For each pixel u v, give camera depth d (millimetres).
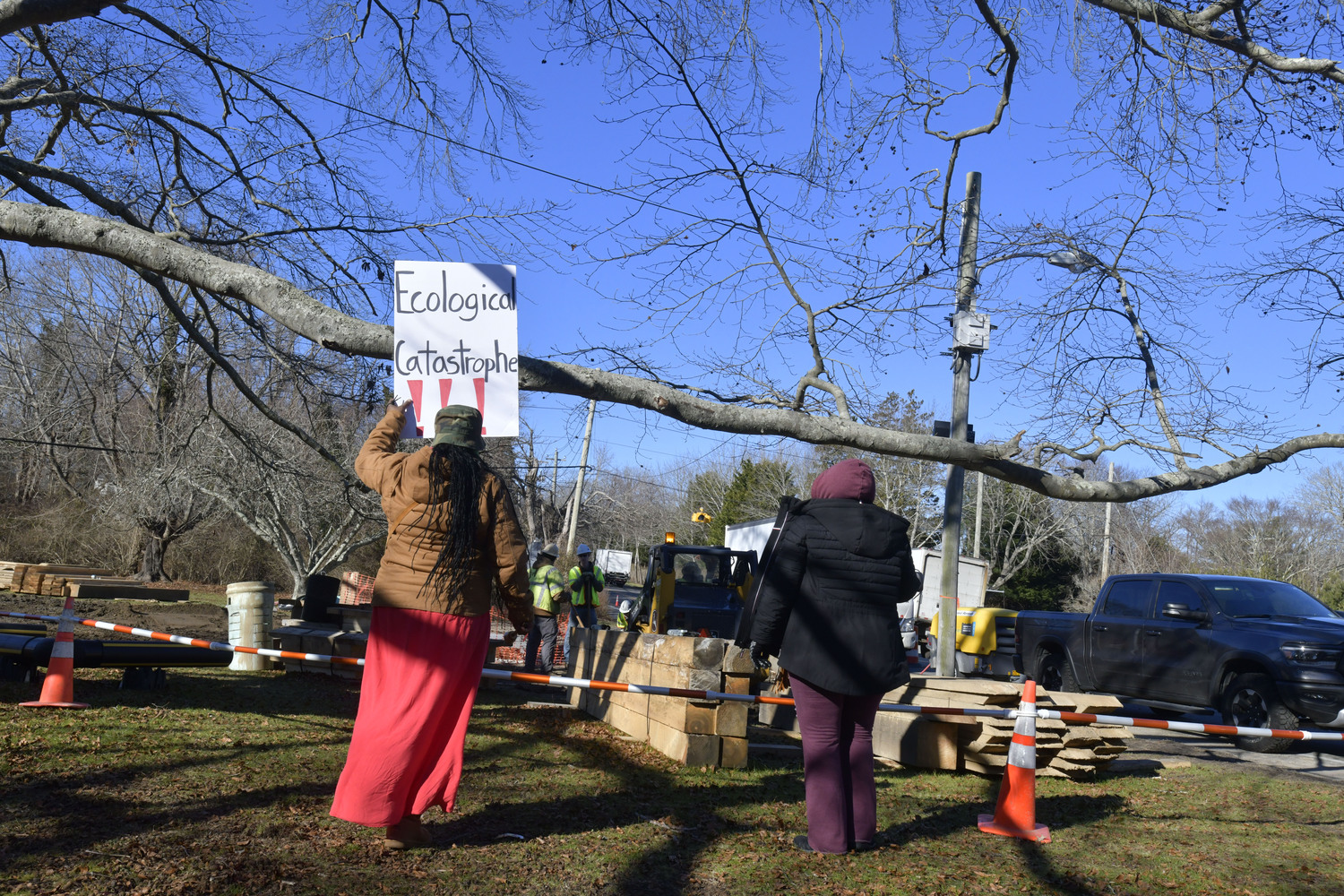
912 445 6129
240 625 11172
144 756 5609
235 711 7770
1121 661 11508
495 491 4180
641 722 7789
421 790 4082
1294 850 4977
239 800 4762
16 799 4488
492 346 4895
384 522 16578
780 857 4355
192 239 8656
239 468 22984
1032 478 6605
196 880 3553
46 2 5477
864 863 4328
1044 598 48625
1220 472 7355
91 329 17156
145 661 7996
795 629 4445
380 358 5215
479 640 4125
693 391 6836
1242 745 9695
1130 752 9086
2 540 34938
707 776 6391
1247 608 10500
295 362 9789
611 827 4793
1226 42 7070
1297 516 61781
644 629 15750
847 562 4406
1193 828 5512
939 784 6590
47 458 27984
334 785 5223
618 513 65875
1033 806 5133
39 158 9820
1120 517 49500
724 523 48281
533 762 6543
